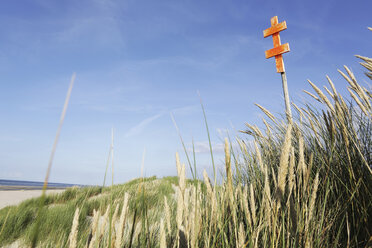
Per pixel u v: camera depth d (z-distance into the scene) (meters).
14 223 3.57
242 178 1.52
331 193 1.35
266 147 1.91
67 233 2.78
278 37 3.38
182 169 0.70
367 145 1.57
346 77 1.67
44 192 0.25
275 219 0.76
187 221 0.76
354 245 1.11
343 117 1.54
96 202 4.29
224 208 0.99
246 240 0.98
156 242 1.11
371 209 1.23
